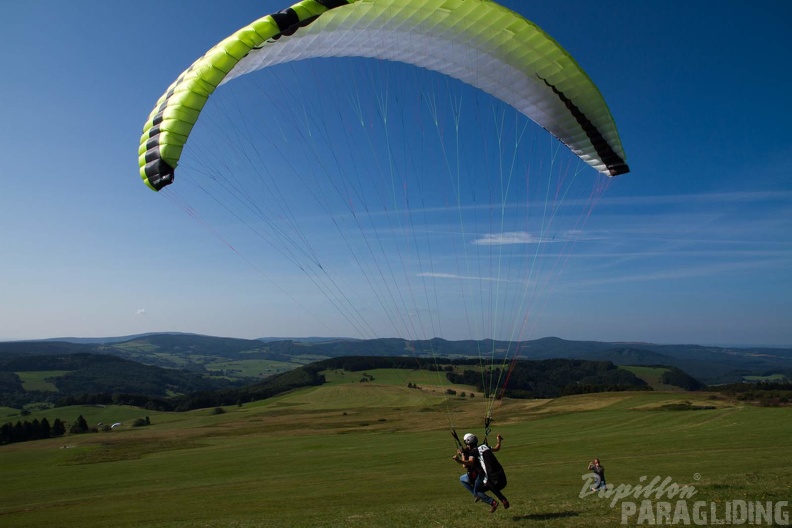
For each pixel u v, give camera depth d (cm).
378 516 1179
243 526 1428
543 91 1077
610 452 3058
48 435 7144
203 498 2436
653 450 3022
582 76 992
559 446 3506
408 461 3338
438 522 900
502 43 988
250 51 889
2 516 2362
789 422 4012
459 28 967
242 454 4400
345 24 927
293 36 902
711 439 3366
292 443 5069
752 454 2570
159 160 841
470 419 6209
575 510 841
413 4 899
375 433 5556
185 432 6888
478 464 802
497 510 971
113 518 2062
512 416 6191
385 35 991
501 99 1181
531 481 2084
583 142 1155
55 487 3262
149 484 3123
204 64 842
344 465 3347
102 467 4097
